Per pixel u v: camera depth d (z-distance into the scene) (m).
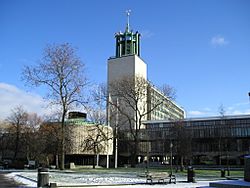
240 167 78.06
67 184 25.16
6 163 68.19
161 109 117.19
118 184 25.95
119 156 98.19
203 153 102.44
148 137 104.31
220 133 100.38
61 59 53.44
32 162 66.56
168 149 86.44
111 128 71.75
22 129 79.25
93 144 72.12
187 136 85.06
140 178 34.06
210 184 18.25
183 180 31.58
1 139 86.25
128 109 83.75
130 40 140.38
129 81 66.50
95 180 30.62
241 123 99.62
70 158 91.06
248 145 97.38
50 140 65.94
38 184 22.69
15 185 24.52
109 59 132.00
